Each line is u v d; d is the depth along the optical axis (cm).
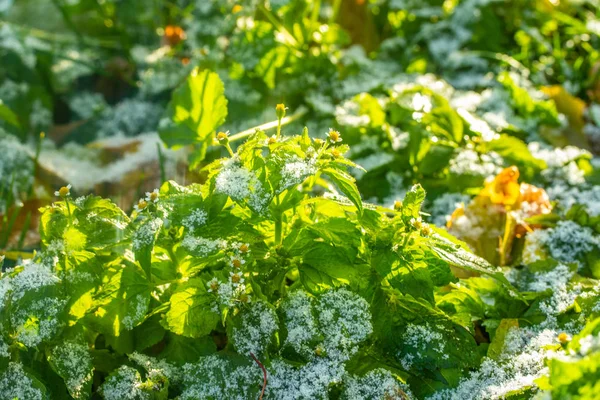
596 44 102
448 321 51
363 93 77
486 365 50
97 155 84
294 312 49
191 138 62
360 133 73
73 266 50
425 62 95
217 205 48
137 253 47
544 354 50
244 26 86
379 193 72
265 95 81
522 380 48
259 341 48
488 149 72
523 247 63
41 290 47
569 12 110
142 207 48
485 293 56
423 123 72
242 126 80
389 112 76
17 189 76
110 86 102
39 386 47
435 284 49
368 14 105
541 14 103
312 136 77
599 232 62
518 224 63
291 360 49
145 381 50
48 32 109
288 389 47
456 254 49
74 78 102
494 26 98
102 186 79
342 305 49
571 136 84
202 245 47
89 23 108
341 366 48
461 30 97
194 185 51
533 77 94
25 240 73
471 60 95
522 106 83
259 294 49
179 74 91
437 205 70
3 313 47
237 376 48
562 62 97
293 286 52
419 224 48
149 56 98
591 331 45
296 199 49
